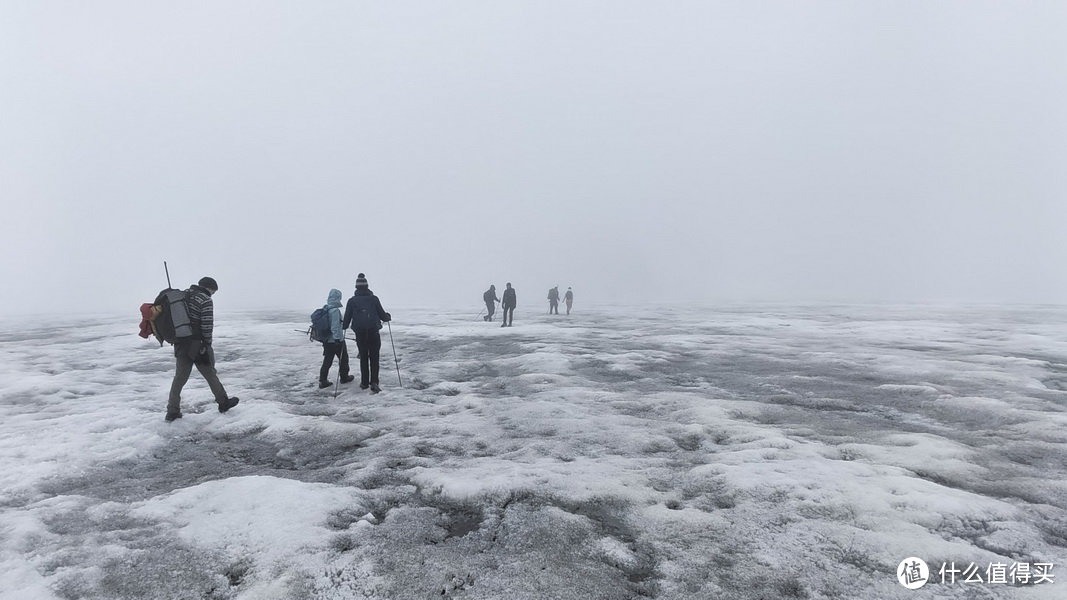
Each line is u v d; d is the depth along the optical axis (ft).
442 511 13.46
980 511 12.84
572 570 10.67
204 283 22.49
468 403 24.64
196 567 10.87
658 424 20.90
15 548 11.48
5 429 20.44
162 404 24.62
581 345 45.52
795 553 11.23
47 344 47.03
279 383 30.30
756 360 37.88
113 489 15.06
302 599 9.76
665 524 12.56
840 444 18.33
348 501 13.85
